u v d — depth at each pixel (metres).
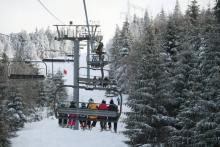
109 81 26.44
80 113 19.92
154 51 31.00
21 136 35.97
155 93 30.19
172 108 31.30
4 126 33.59
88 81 26.45
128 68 70.44
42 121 52.19
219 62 26.19
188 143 25.77
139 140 30.20
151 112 29.95
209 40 26.64
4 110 36.41
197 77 27.31
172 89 31.05
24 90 57.78
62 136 34.66
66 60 36.81
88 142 32.97
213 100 25.03
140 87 30.53
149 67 30.56
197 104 25.44
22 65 71.12
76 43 37.22
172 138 26.39
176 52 37.47
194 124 25.73
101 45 34.00
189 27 33.72
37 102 70.69
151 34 31.89
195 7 46.47
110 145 32.44
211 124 23.78
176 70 31.02
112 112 19.77
